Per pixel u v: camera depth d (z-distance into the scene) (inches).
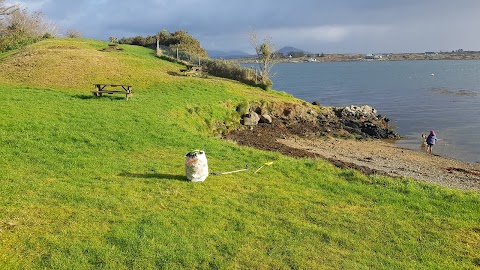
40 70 1323.8
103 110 868.0
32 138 631.2
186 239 355.9
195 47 2655.0
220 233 374.3
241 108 1225.4
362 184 552.1
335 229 404.2
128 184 481.4
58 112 810.2
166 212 406.3
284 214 430.9
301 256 345.4
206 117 1066.7
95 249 328.2
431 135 1098.7
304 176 571.2
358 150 1044.5
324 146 1059.9
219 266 321.1
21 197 417.4
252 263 329.1
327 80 4126.5
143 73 1451.8
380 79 4109.3
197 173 507.2
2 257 308.8
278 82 3946.9
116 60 1579.7
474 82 3454.7
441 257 363.3
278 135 1143.6
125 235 350.3
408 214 455.5
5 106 815.7
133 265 313.7
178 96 1153.4
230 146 737.0
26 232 347.3
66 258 313.7
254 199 466.9
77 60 1477.6
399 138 1270.9
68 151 593.9
